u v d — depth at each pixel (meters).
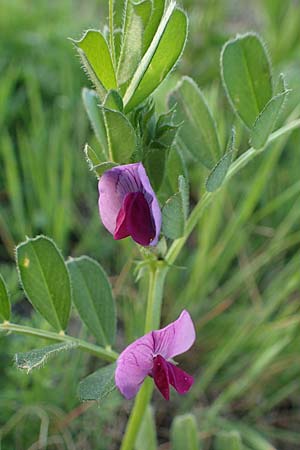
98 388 0.24
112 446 0.35
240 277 0.38
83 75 0.47
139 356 0.23
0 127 0.42
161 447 0.35
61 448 0.34
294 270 0.38
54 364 0.34
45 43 0.49
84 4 0.59
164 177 0.24
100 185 0.22
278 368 0.37
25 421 0.34
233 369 0.37
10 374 0.33
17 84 0.47
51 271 0.25
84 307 0.27
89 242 0.39
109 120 0.22
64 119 0.42
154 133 0.23
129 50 0.23
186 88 0.27
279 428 0.37
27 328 0.25
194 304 0.38
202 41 0.52
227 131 0.41
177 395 0.37
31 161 0.39
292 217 0.40
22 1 0.52
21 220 0.38
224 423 0.35
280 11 0.54
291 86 0.46
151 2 0.22
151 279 0.26
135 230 0.22
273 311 0.39
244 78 0.26
